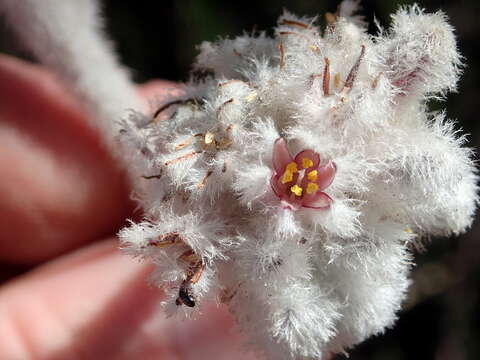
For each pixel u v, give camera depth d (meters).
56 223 0.08
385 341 0.11
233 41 0.05
